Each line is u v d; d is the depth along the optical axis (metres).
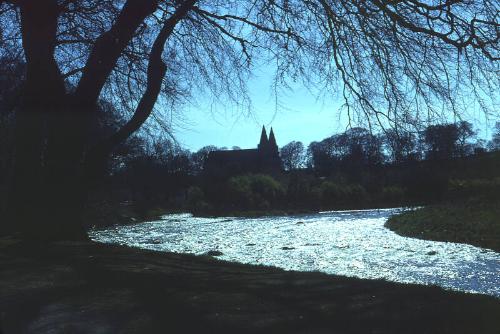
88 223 42.59
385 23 10.55
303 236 30.55
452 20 10.34
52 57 12.65
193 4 12.77
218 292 7.05
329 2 11.12
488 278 14.09
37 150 12.74
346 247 23.36
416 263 17.39
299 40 12.74
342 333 5.14
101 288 7.20
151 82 12.82
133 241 29.31
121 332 5.20
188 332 5.17
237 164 93.88
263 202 73.62
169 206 75.88
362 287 7.60
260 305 6.29
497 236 23.02
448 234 25.58
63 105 12.44
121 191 66.81
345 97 11.20
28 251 10.38
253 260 18.95
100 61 12.45
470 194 40.31
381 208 66.75
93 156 12.72
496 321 5.55
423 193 42.03
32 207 12.30
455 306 6.27
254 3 12.91
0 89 13.75
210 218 60.88
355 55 11.09
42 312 5.96
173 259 10.87
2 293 6.85
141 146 18.81
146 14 12.44
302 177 81.62
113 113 15.73
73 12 13.12
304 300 6.61
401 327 5.34
